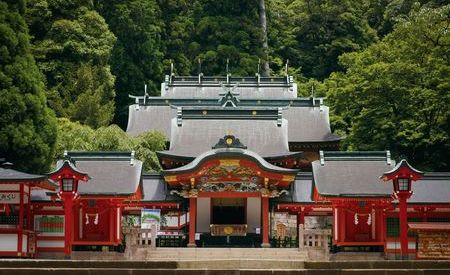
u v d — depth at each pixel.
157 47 110.56
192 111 64.94
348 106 79.75
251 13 123.81
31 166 60.25
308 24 128.62
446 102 68.69
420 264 35.47
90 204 47.78
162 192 56.62
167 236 54.28
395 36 82.06
